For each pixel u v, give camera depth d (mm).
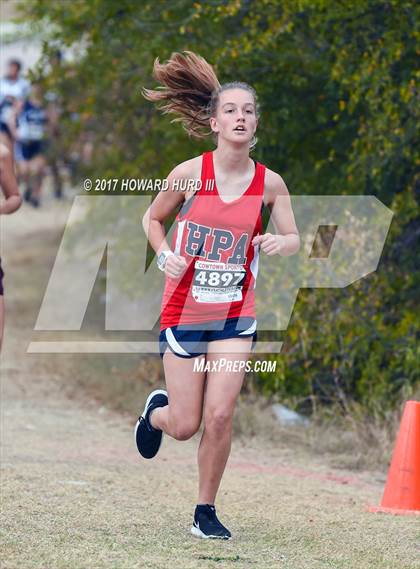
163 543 11297
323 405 20516
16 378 23125
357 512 13805
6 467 15102
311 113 21328
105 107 25953
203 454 11453
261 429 19391
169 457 17281
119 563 10328
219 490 14727
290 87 20953
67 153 32781
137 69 22875
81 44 26500
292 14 19266
